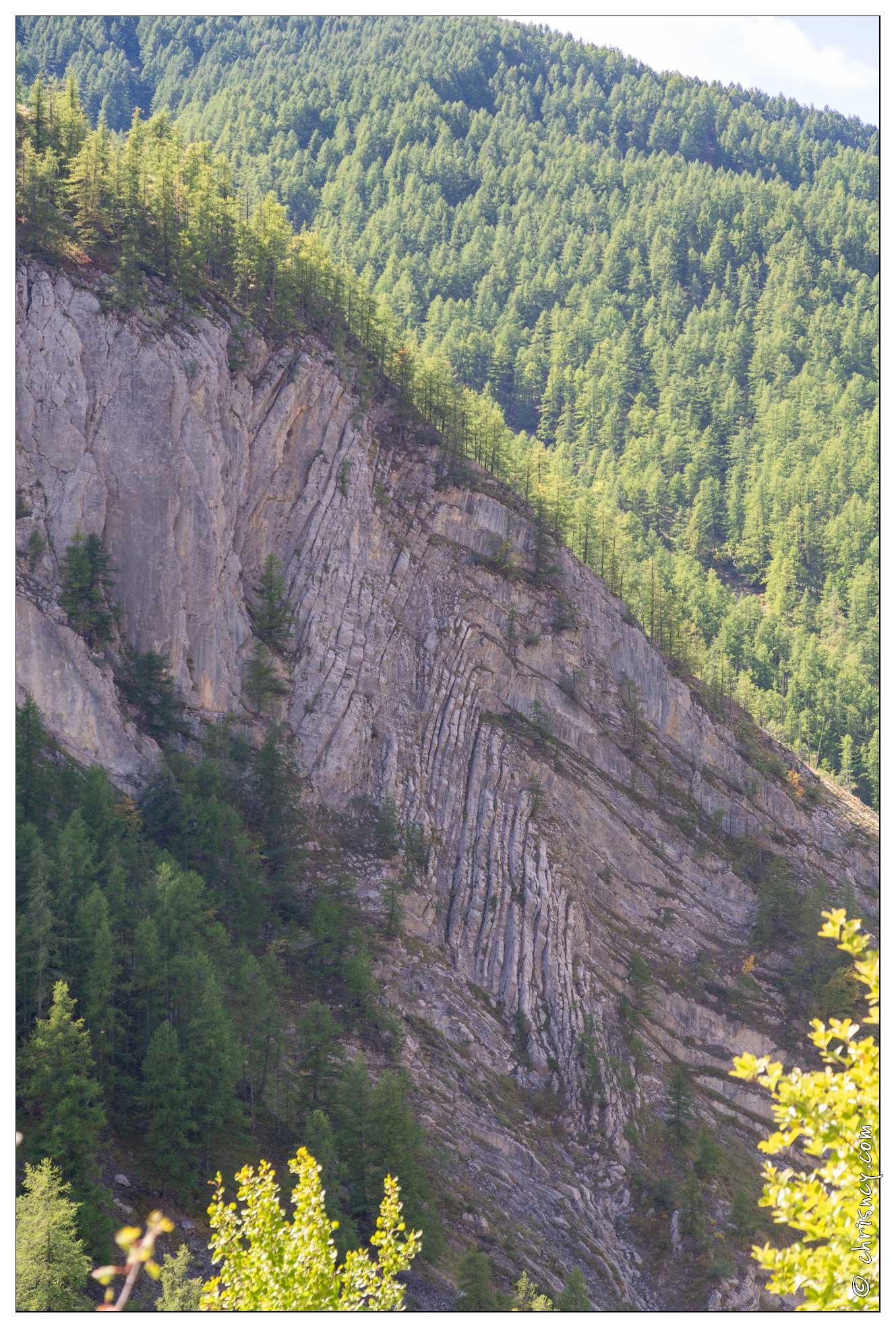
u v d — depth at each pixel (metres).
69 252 108.81
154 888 79.25
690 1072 114.50
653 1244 93.31
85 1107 61.78
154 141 134.75
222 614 108.56
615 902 125.19
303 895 98.06
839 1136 26.56
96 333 105.75
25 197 107.94
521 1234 83.06
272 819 99.12
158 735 99.19
